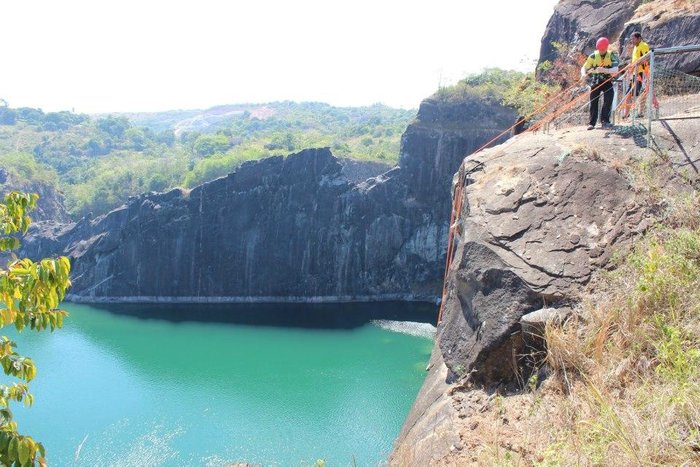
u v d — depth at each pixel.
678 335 6.76
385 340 39.94
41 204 88.81
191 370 34.38
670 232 8.63
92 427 26.08
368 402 27.62
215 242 58.06
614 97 13.12
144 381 32.38
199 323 48.03
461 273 9.62
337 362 34.84
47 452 23.70
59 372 34.56
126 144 160.75
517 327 8.41
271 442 23.52
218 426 25.48
